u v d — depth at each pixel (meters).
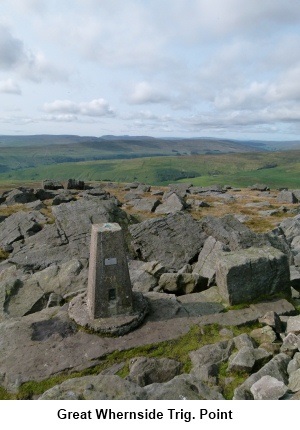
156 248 27.48
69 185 86.88
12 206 56.47
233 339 13.10
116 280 14.05
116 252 13.91
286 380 10.56
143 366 11.89
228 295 15.65
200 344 13.23
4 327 14.41
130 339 13.45
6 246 32.62
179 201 61.88
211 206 68.44
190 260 26.39
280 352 12.34
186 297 16.75
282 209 62.00
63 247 29.36
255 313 15.09
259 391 9.46
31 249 29.86
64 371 11.99
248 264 15.77
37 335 13.81
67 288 19.42
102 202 36.16
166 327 14.18
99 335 13.66
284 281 16.61
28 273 24.80
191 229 28.78
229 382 11.09
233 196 87.88
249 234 26.08
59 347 13.08
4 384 11.63
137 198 73.25
